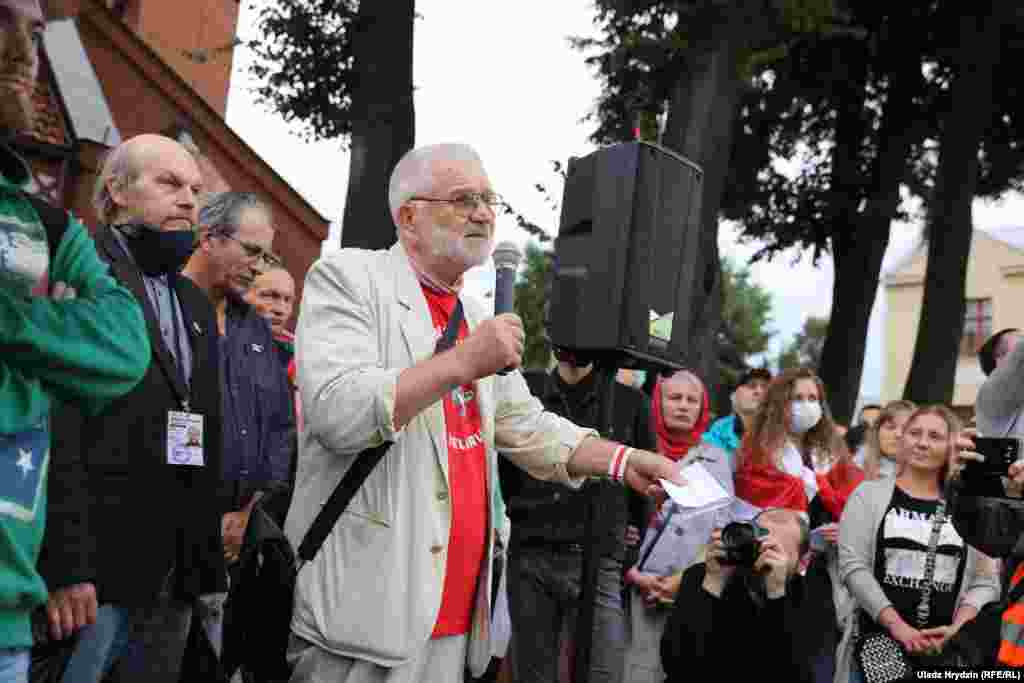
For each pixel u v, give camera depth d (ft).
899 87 63.67
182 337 9.93
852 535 14.74
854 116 66.28
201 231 12.20
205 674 9.26
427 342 7.91
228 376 11.96
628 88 49.62
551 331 11.12
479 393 8.20
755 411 17.19
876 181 64.03
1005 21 58.13
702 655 11.20
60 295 6.76
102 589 8.61
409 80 32.55
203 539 9.49
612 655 14.14
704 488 8.90
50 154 51.19
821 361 64.08
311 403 7.32
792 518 12.03
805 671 11.21
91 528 8.63
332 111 41.93
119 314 6.73
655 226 10.64
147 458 9.05
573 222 11.18
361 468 7.43
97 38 58.65
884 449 19.13
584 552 10.14
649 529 15.64
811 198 71.15
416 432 7.65
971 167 57.21
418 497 7.54
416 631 7.32
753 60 36.76
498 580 8.14
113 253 9.62
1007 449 10.02
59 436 7.60
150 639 9.45
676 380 17.43
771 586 11.21
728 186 71.15
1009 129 68.95
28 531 6.20
